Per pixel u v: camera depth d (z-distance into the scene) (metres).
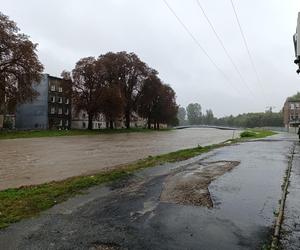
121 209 7.05
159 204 7.41
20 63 49.78
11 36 49.00
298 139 34.38
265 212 6.80
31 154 21.25
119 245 5.16
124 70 76.62
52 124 80.25
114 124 94.00
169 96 95.56
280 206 7.17
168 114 96.38
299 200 7.71
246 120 150.62
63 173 13.13
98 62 67.25
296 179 10.20
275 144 26.09
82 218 6.46
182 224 6.08
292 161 14.56
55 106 81.50
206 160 15.24
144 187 9.22
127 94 78.25
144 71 79.50
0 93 49.03
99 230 5.80
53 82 80.88
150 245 5.15
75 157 19.27
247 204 7.38
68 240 5.38
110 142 34.81
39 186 9.60
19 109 79.44
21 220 6.36
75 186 9.22
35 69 50.94
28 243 5.29
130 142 35.19
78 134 55.59
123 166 13.86
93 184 9.62
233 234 5.60
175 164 13.95
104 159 18.14
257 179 10.22
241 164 13.61
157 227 5.93
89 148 26.41
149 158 16.91
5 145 29.84
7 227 5.99
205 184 9.49
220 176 10.76
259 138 37.66
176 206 7.24
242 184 9.48
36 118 78.81
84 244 5.22
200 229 5.83
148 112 93.25
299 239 5.38
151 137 48.75
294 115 99.81
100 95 64.69
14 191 8.90
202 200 7.71
